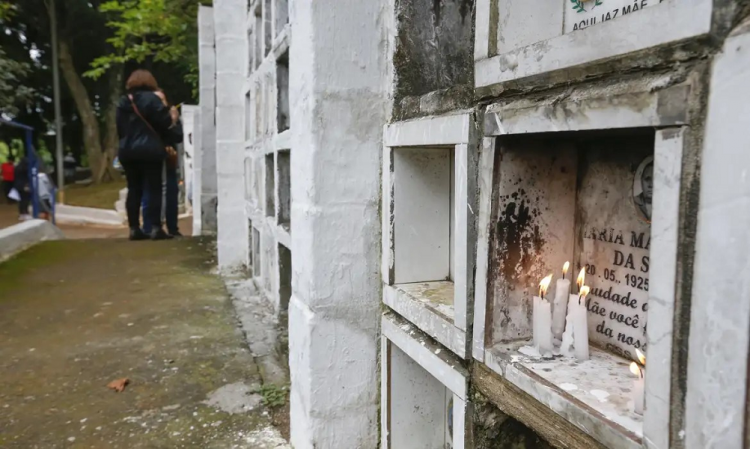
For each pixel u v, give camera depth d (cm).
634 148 90
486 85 96
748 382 55
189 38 665
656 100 63
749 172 53
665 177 62
